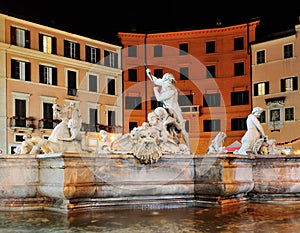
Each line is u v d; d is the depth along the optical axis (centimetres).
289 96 4097
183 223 910
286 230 830
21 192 1120
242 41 4416
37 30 3966
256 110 1393
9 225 898
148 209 1118
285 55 4144
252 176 1302
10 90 3738
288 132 4088
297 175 1297
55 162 1088
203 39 4494
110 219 962
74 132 1240
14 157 1124
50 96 4003
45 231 835
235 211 1082
